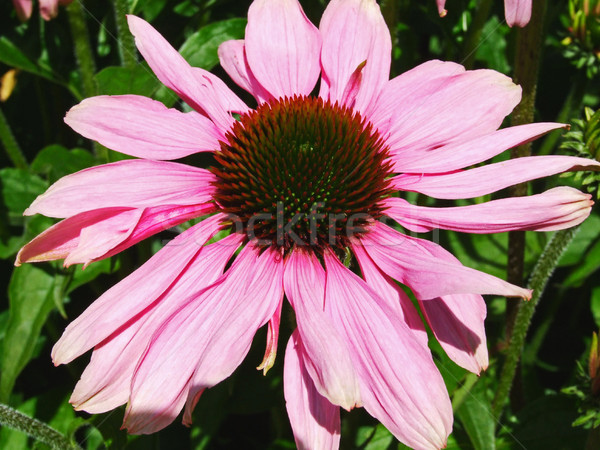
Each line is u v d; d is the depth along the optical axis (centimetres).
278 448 16
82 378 10
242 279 12
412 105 14
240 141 13
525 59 14
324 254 12
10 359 14
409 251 12
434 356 14
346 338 11
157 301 11
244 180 12
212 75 14
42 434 14
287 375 10
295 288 11
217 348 10
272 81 14
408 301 11
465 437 15
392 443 15
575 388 13
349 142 12
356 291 11
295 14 14
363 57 14
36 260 11
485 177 12
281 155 12
